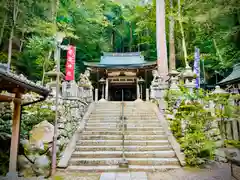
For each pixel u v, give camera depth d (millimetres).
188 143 5453
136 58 16141
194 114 5570
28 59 14672
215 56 14633
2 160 4938
